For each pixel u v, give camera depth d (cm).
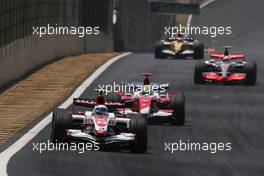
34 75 11544
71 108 8738
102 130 6322
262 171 5634
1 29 10200
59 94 9800
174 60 14812
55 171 5372
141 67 13112
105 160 5888
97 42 18600
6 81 10575
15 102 9081
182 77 11950
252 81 11144
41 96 9600
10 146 6425
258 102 9638
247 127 7831
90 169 5497
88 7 18000
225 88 10838
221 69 11206
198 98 9844
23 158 5866
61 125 6381
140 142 6281
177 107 7800
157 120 8062
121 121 6531
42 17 13038
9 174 5203
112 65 13162
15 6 11025
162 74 12256
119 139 6244
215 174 5497
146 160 5981
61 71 12069
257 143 6944
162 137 7094
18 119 7906
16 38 11131
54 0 14062
